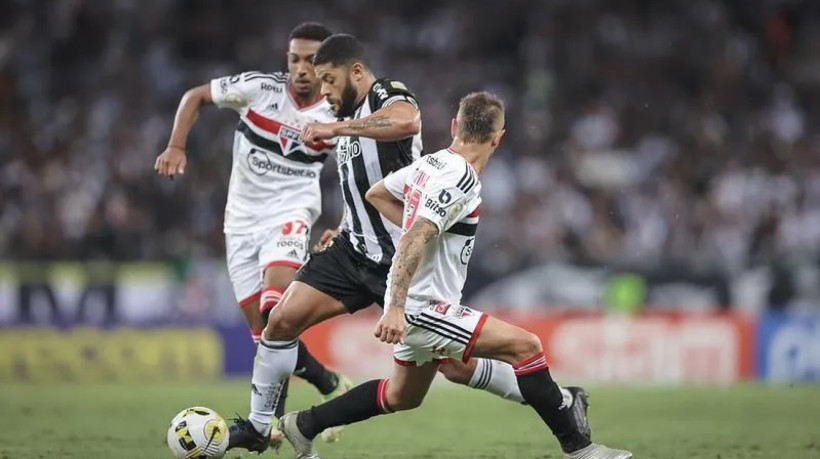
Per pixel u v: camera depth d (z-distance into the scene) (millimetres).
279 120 26359
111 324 51000
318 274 22438
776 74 78375
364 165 22344
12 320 51656
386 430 31297
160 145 70000
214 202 64875
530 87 75812
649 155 70875
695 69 77875
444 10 81375
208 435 21547
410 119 21141
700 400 40469
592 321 49625
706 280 57031
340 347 48625
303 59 25578
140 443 27609
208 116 69375
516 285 57188
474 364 22859
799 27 80688
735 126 74125
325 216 59406
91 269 52469
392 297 19219
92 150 69188
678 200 66250
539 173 68188
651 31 79812
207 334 49531
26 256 61750
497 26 80188
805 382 48750
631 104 74750
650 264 57938
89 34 77750
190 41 78375
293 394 42156
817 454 26484
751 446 28047
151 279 53125
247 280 26750
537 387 20719
